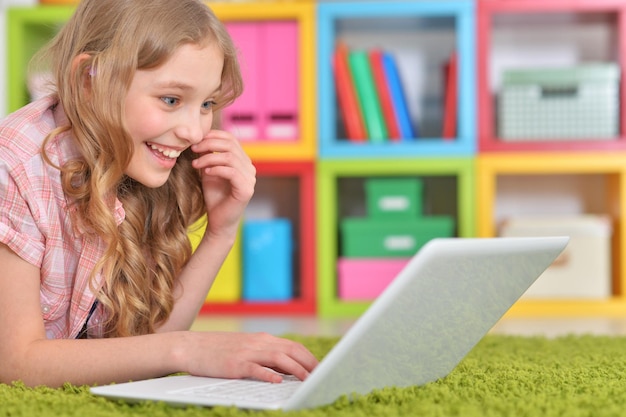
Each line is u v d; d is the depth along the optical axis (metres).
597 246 3.13
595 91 3.18
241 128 3.21
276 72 3.20
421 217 3.21
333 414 0.84
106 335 1.28
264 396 0.91
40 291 1.19
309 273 3.15
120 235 1.25
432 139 3.48
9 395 0.99
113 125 1.12
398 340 0.89
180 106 1.14
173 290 1.35
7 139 1.16
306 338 1.92
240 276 3.25
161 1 1.14
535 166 3.13
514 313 3.09
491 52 3.53
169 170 1.19
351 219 3.24
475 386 1.04
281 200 3.58
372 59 3.21
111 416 0.86
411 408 0.88
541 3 3.16
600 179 3.51
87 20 1.17
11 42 3.17
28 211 1.14
